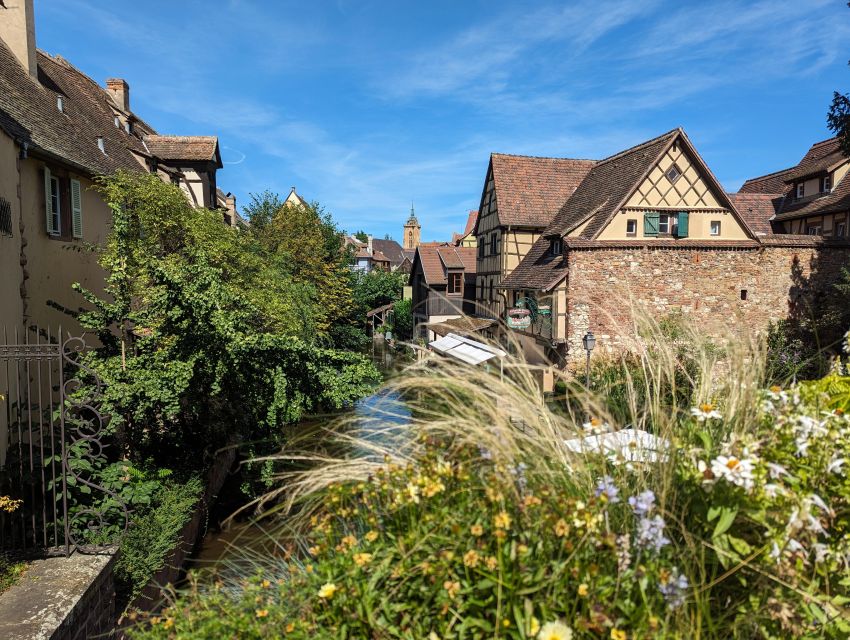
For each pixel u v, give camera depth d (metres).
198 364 8.06
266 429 8.57
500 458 2.13
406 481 2.24
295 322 13.34
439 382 2.43
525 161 23.20
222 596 2.39
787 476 1.91
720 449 2.17
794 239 16.81
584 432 2.47
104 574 5.27
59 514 6.08
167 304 8.02
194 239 11.81
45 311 9.28
